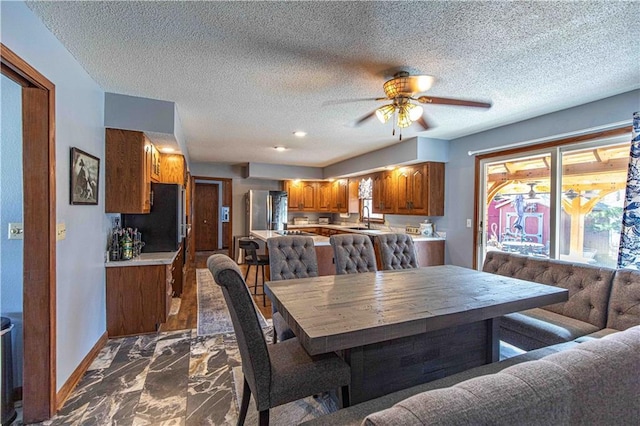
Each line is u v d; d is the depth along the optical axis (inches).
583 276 98.6
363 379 69.7
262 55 81.8
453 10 62.4
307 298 73.2
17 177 79.3
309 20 66.3
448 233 179.3
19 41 60.9
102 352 104.0
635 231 98.3
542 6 60.7
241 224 295.9
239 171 295.0
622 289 88.7
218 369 93.8
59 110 77.0
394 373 73.1
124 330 117.0
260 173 272.8
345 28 69.2
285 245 110.6
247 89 105.0
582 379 28.5
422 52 79.4
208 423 70.7
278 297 73.8
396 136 169.3
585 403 28.4
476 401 23.7
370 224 257.0
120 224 133.0
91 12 64.4
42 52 68.8
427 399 23.7
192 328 125.4
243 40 74.7
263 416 58.4
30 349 70.7
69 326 82.8
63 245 79.5
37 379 71.1
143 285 118.7
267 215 278.5
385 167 204.8
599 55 80.4
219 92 108.0
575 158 123.8
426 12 63.0
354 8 62.1
